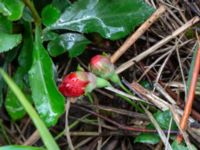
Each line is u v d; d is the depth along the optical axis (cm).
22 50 7
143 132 7
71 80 6
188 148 7
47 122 6
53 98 6
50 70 7
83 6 7
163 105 7
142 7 7
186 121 7
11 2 7
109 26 7
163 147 7
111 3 7
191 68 7
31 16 7
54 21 7
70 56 7
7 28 7
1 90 7
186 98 7
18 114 7
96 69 6
